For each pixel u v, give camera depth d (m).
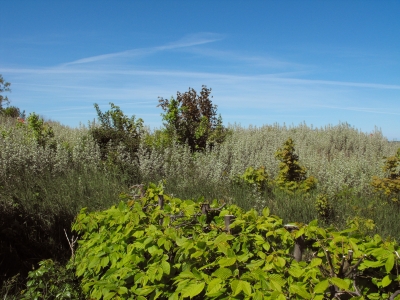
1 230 4.86
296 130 19.05
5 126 15.32
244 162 10.41
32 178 7.86
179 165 9.89
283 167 8.52
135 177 8.87
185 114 14.41
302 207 7.00
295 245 2.72
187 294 2.26
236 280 2.22
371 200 7.68
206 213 3.44
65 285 3.61
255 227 2.94
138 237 2.99
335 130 17.80
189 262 2.71
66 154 9.66
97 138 11.23
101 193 7.10
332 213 6.75
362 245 2.58
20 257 4.89
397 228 6.06
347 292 2.23
